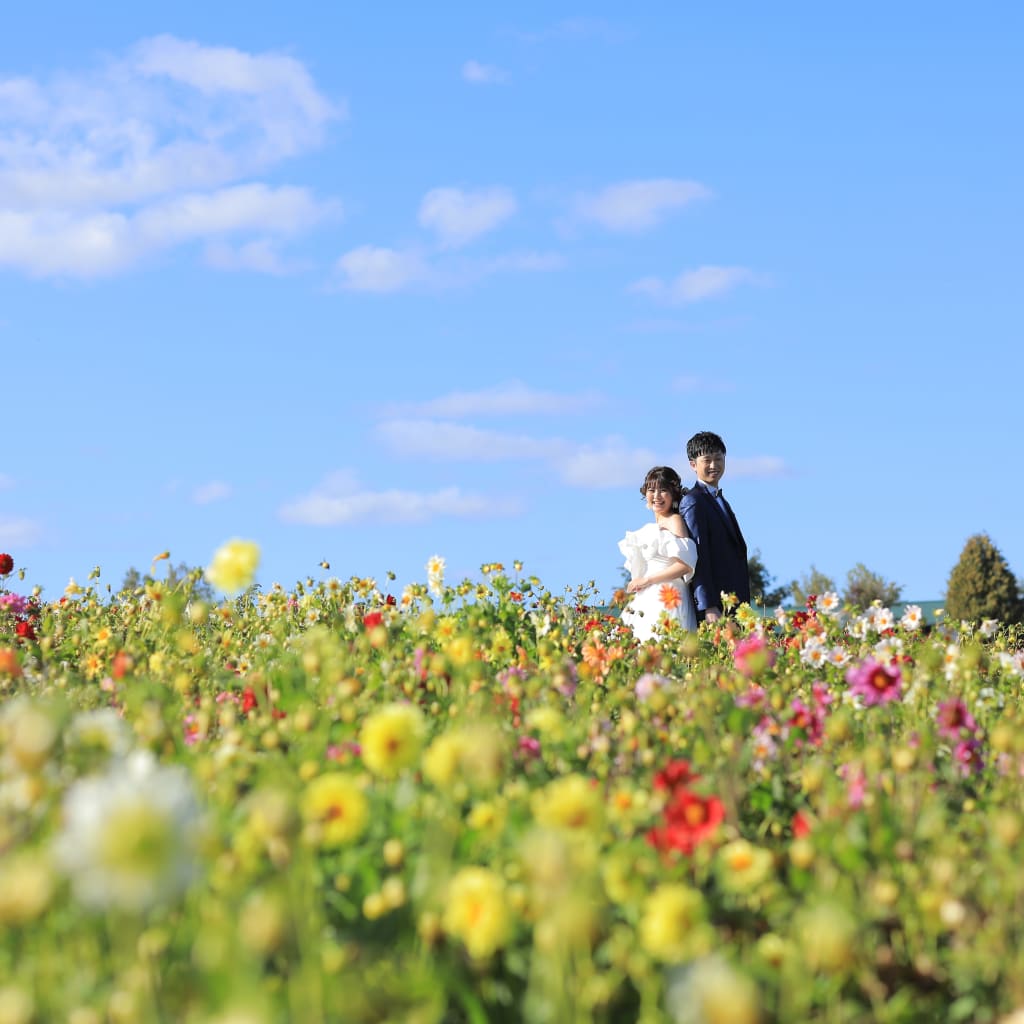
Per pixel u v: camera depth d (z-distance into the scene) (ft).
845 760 12.44
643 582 29.66
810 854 9.41
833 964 7.73
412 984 7.60
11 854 8.09
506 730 12.94
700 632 25.12
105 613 24.93
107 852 6.62
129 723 13.37
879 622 25.93
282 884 8.16
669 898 7.87
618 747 12.46
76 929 7.88
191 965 7.70
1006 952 8.70
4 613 24.02
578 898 7.54
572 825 8.41
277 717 13.46
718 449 31.63
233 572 12.78
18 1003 6.67
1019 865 9.58
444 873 8.47
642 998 7.89
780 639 25.57
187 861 6.82
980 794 12.39
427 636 17.81
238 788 10.65
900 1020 8.18
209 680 16.24
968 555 123.24
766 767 12.71
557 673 14.73
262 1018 6.38
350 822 8.52
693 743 13.37
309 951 7.36
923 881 9.57
